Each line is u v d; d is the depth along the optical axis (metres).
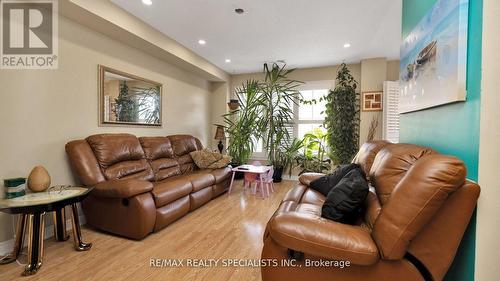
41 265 1.85
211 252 2.06
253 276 1.73
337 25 3.08
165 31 3.33
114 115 3.09
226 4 2.60
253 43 3.73
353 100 4.56
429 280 1.10
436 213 1.05
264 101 4.70
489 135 1.04
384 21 2.97
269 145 4.80
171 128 4.23
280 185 4.62
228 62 4.75
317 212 1.82
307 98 5.20
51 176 2.41
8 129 2.09
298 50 4.03
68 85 2.55
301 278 1.23
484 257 1.07
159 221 2.45
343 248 1.07
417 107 1.72
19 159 2.16
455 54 1.21
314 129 5.04
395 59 4.49
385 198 1.41
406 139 2.05
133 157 3.02
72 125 2.60
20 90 2.17
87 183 2.42
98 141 2.66
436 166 0.99
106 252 2.06
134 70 3.39
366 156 2.21
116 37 3.00
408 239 1.00
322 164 4.81
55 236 2.27
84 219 2.70
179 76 4.42
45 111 2.35
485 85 1.04
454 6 1.22
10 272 1.78
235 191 4.14
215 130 5.63
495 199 1.04
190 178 3.06
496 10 1.01
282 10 2.71
